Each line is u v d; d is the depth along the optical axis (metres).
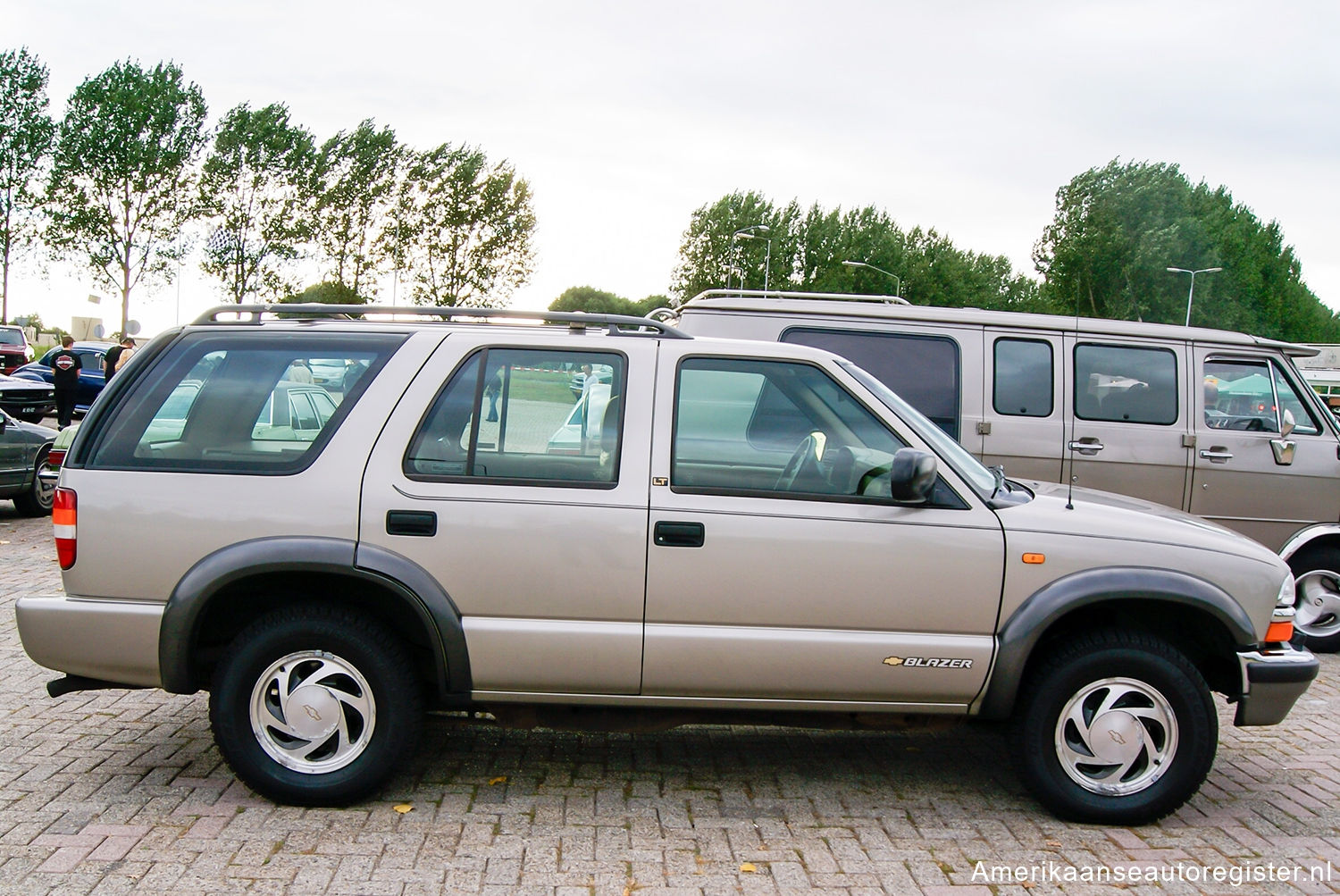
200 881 3.28
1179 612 4.01
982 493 3.93
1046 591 3.78
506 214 53.53
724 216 68.75
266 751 3.80
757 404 3.91
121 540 3.74
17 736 4.57
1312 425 7.12
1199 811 4.11
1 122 43.66
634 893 3.29
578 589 3.73
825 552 3.75
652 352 3.94
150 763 4.28
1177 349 7.06
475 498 3.74
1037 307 52.81
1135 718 3.85
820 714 4.01
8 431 10.64
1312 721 5.38
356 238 50.47
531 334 3.95
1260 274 66.12
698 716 3.98
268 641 3.72
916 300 69.62
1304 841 3.85
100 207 44.41
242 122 46.34
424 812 3.86
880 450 3.91
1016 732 3.92
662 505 3.75
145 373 3.93
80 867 3.35
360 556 3.68
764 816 3.94
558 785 4.18
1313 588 7.10
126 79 44.47
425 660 4.02
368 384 3.87
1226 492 7.00
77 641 3.76
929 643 3.77
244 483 3.75
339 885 3.27
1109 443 6.95
